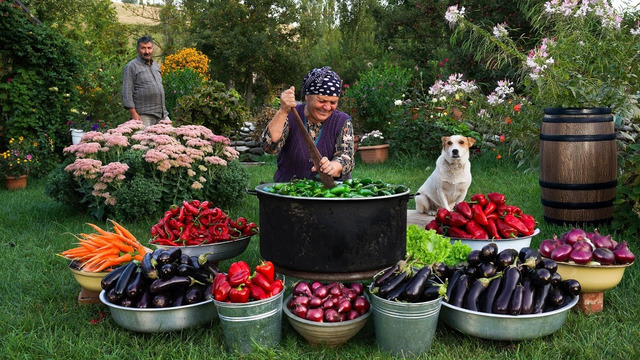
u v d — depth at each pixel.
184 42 27.12
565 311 2.60
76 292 3.44
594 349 2.52
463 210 3.65
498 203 3.66
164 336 2.75
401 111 9.69
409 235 3.34
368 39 23.08
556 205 4.84
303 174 3.47
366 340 2.78
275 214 2.68
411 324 2.47
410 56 16.36
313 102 3.30
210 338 2.70
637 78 5.54
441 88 8.94
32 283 3.58
